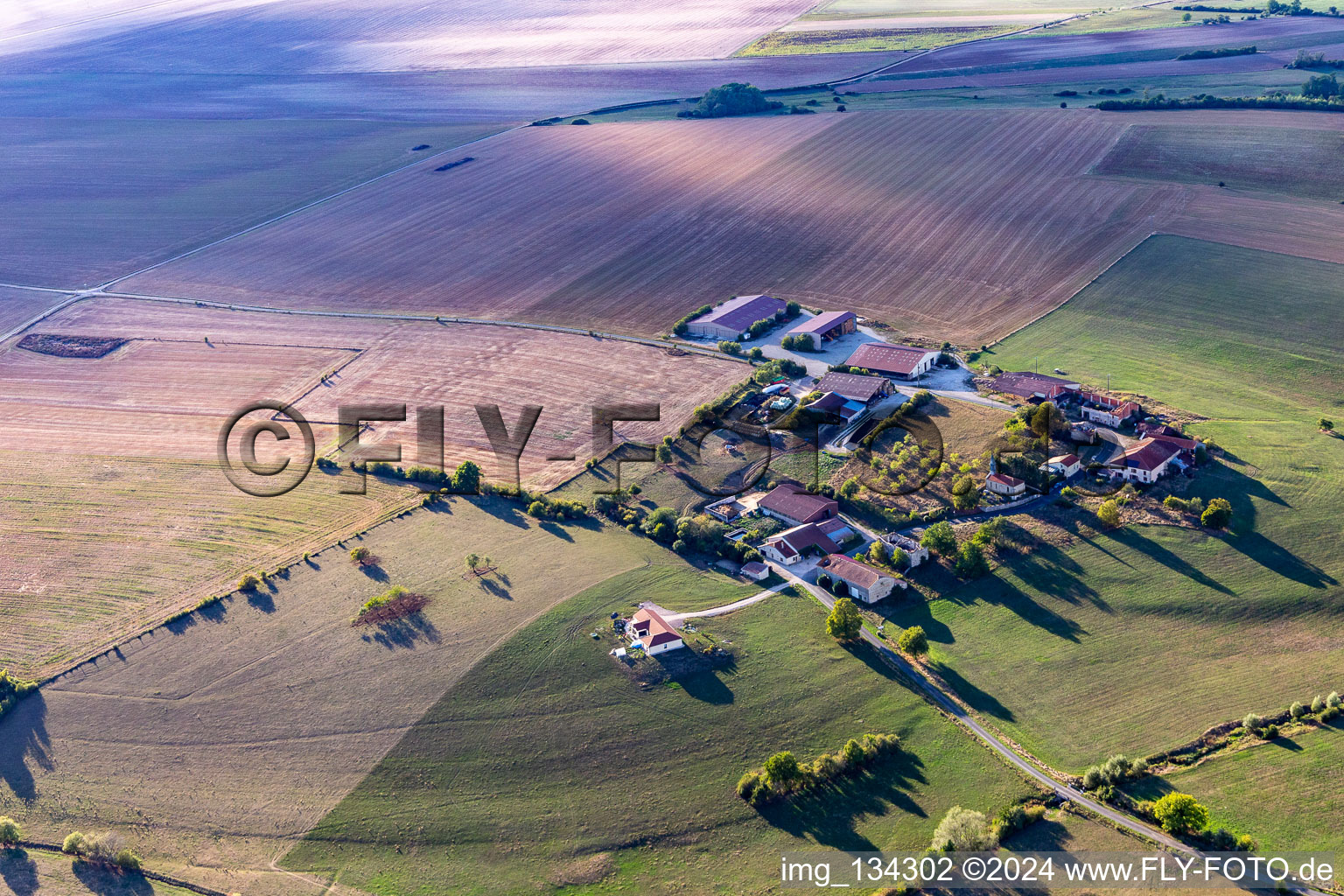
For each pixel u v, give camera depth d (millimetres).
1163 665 104688
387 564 127375
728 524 132625
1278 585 114000
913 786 91875
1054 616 112625
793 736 98062
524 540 131250
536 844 88562
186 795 95938
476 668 107812
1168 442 137250
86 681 111375
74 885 87500
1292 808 86375
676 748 97250
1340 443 141375
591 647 110062
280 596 122812
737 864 85438
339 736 101062
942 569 120625
